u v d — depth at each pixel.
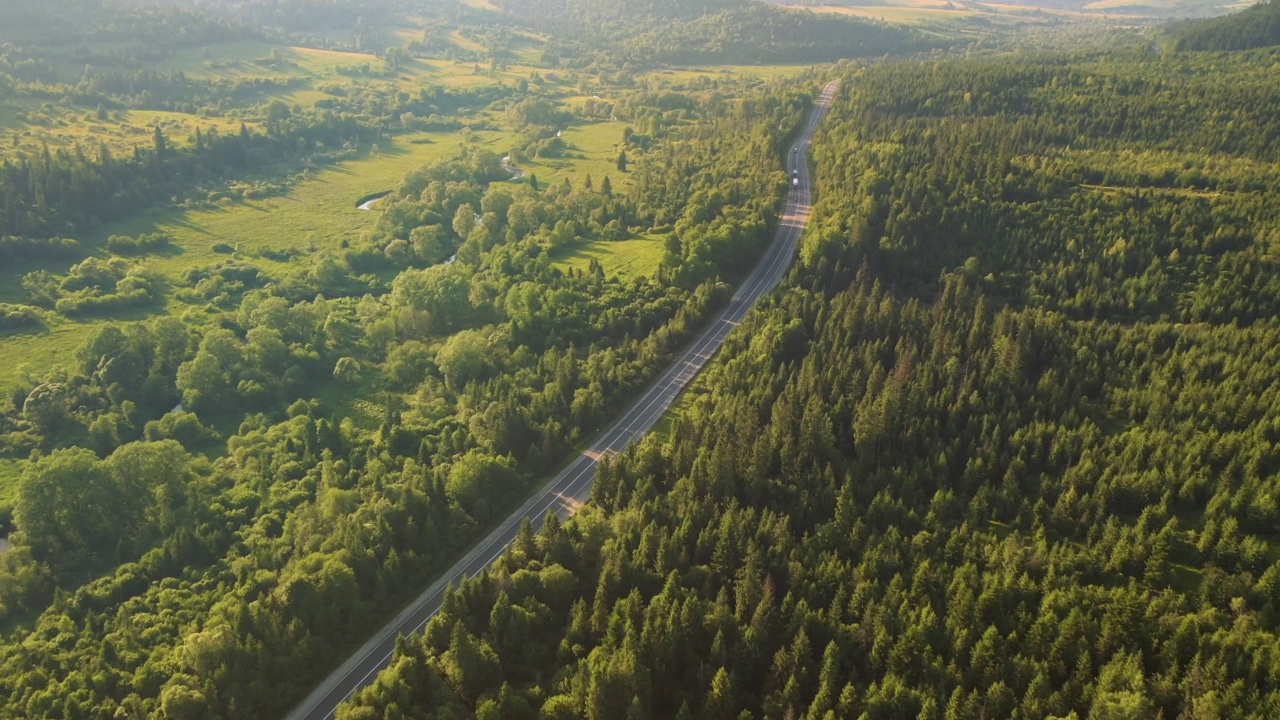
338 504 166.50
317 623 140.12
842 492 154.50
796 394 185.88
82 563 171.75
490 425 193.12
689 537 149.62
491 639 131.62
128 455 181.62
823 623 130.88
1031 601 133.62
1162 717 111.00
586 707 118.00
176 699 121.38
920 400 184.50
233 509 180.75
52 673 136.00
